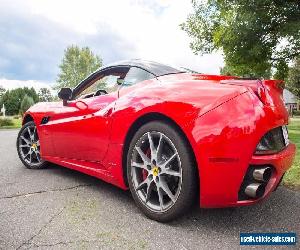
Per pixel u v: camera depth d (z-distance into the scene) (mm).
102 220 2332
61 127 3348
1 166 4184
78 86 3553
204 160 2049
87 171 3066
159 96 2332
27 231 2135
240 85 2189
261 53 15820
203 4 20547
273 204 2734
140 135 2418
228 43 15836
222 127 2031
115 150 2654
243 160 2014
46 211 2494
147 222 2307
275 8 14523
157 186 2297
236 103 2076
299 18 14422
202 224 2287
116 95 2865
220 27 16688
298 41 14781
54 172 3775
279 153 2184
